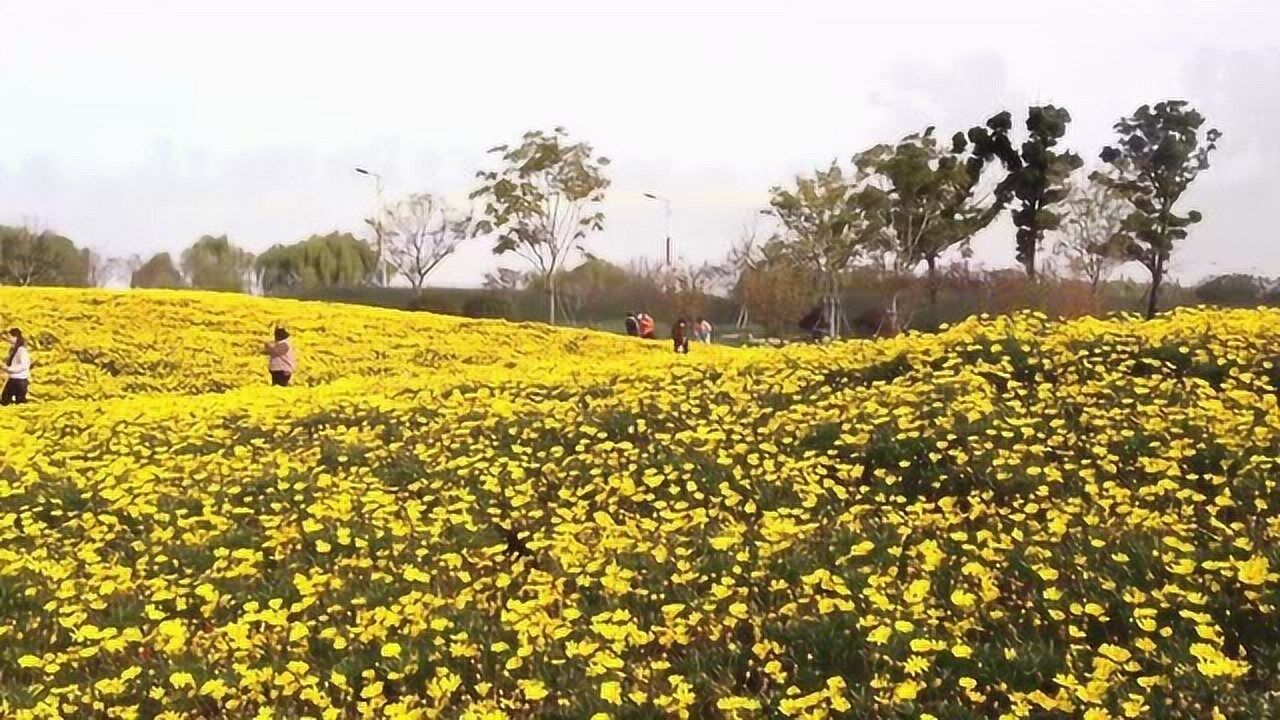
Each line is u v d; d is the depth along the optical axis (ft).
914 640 20.26
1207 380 37.76
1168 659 19.25
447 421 44.93
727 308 230.48
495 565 29.43
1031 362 41.32
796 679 20.72
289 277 275.80
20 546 33.83
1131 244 185.88
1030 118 187.73
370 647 24.59
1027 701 18.75
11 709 22.27
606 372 55.26
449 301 201.67
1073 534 25.67
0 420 55.42
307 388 64.49
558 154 198.39
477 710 20.68
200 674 23.73
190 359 95.81
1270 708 17.22
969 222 189.98
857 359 47.62
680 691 20.08
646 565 27.35
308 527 32.35
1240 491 27.14
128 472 41.11
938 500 29.91
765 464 33.50
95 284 293.43
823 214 183.11
